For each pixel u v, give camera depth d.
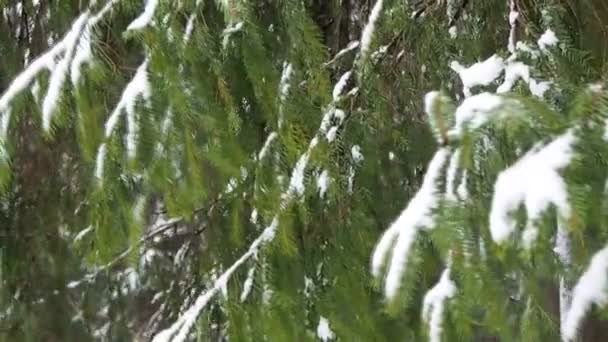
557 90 2.04
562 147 1.79
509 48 2.17
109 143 2.15
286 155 2.26
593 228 1.89
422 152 2.38
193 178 2.18
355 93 2.34
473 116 1.86
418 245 1.85
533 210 1.75
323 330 2.32
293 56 2.25
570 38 2.18
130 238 2.27
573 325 1.88
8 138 2.15
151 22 2.13
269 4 2.30
